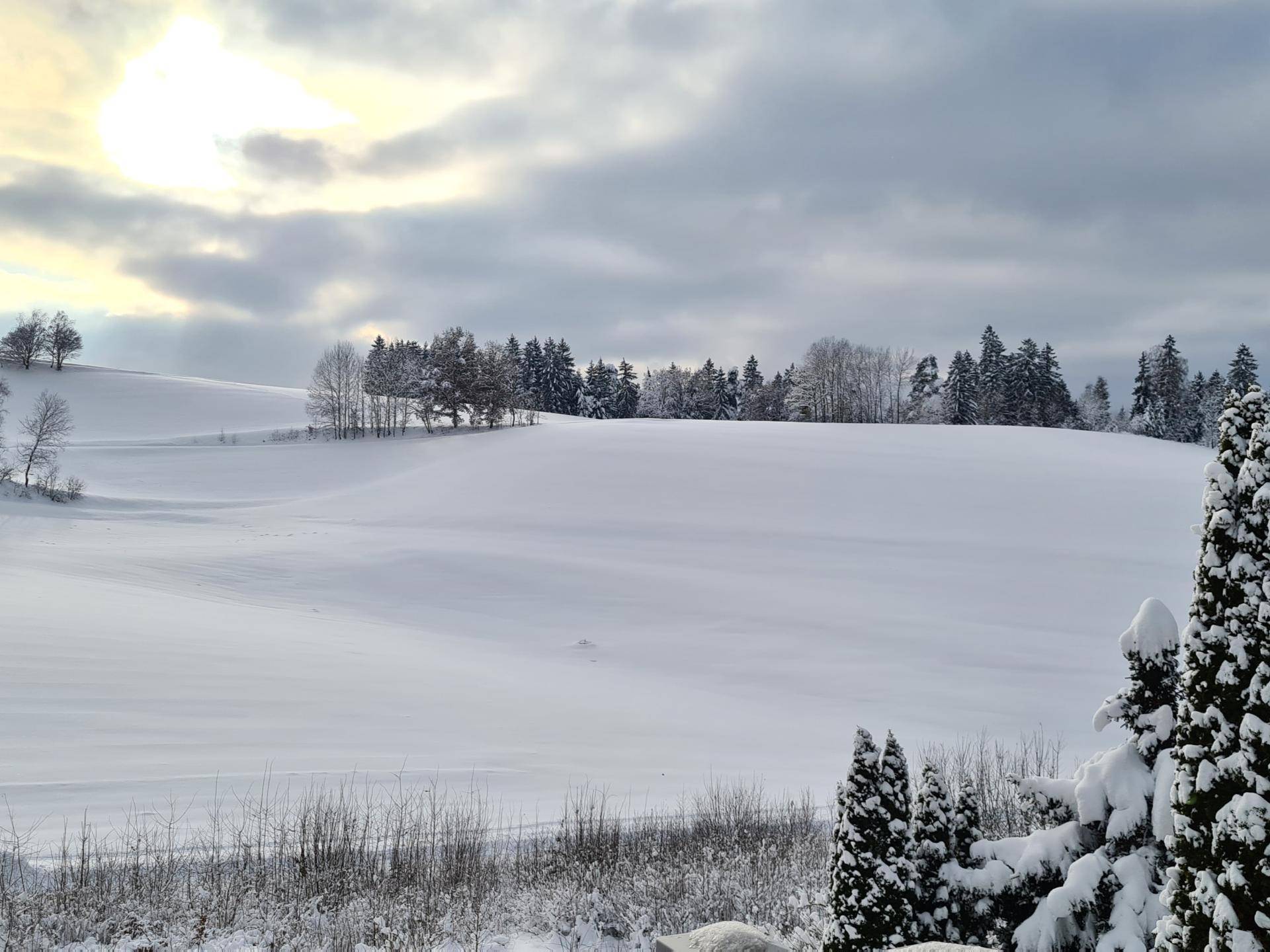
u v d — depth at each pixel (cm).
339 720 2398
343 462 9188
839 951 786
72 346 14412
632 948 1119
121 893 1129
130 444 10019
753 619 4247
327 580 4819
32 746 1897
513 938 1126
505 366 11231
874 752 807
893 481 6844
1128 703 816
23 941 981
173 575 4653
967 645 3850
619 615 4334
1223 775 505
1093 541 5503
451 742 2289
